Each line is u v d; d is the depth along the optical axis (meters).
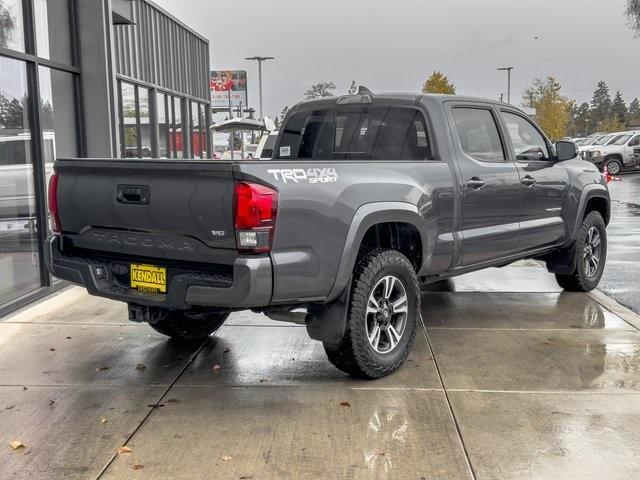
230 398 4.79
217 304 4.34
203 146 20.45
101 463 3.88
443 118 5.96
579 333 6.27
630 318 6.78
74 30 9.34
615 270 9.32
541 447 4.02
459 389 4.91
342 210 4.69
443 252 5.75
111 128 9.62
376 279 4.98
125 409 4.62
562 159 7.06
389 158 6.20
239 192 4.19
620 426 4.29
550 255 7.78
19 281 7.55
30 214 7.86
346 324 4.88
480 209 6.14
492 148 6.50
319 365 5.47
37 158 8.04
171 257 4.61
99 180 4.87
